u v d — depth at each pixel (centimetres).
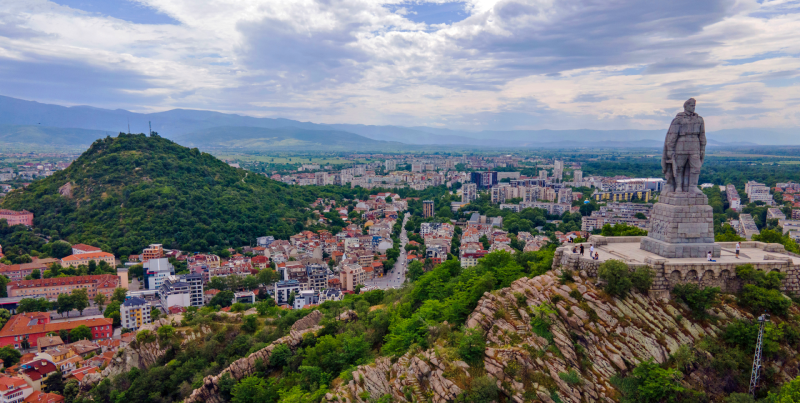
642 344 6881
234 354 14925
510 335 7462
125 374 14900
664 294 7406
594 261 7706
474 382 7038
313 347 12669
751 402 6178
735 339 6844
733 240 11112
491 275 9694
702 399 6384
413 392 7694
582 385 6681
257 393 11575
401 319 11131
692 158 7894
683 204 7888
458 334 8156
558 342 7081
